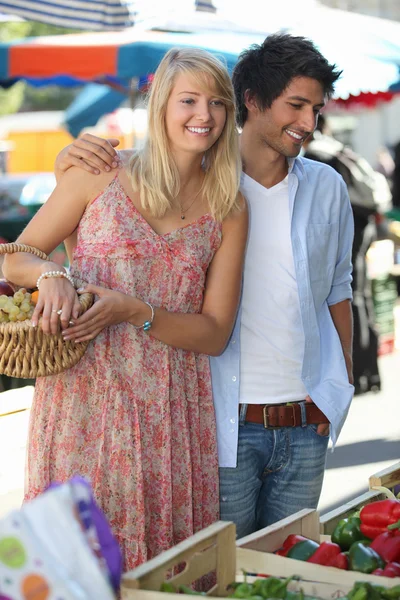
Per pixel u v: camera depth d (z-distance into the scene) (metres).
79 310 5.44
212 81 5.77
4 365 5.38
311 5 17.20
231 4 14.63
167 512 5.96
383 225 21.17
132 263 5.87
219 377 6.54
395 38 17.39
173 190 5.92
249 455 6.58
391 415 15.73
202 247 6.07
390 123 43.16
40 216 5.99
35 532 3.48
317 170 6.93
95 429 5.84
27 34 49.31
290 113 6.34
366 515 5.27
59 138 35.34
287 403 6.64
